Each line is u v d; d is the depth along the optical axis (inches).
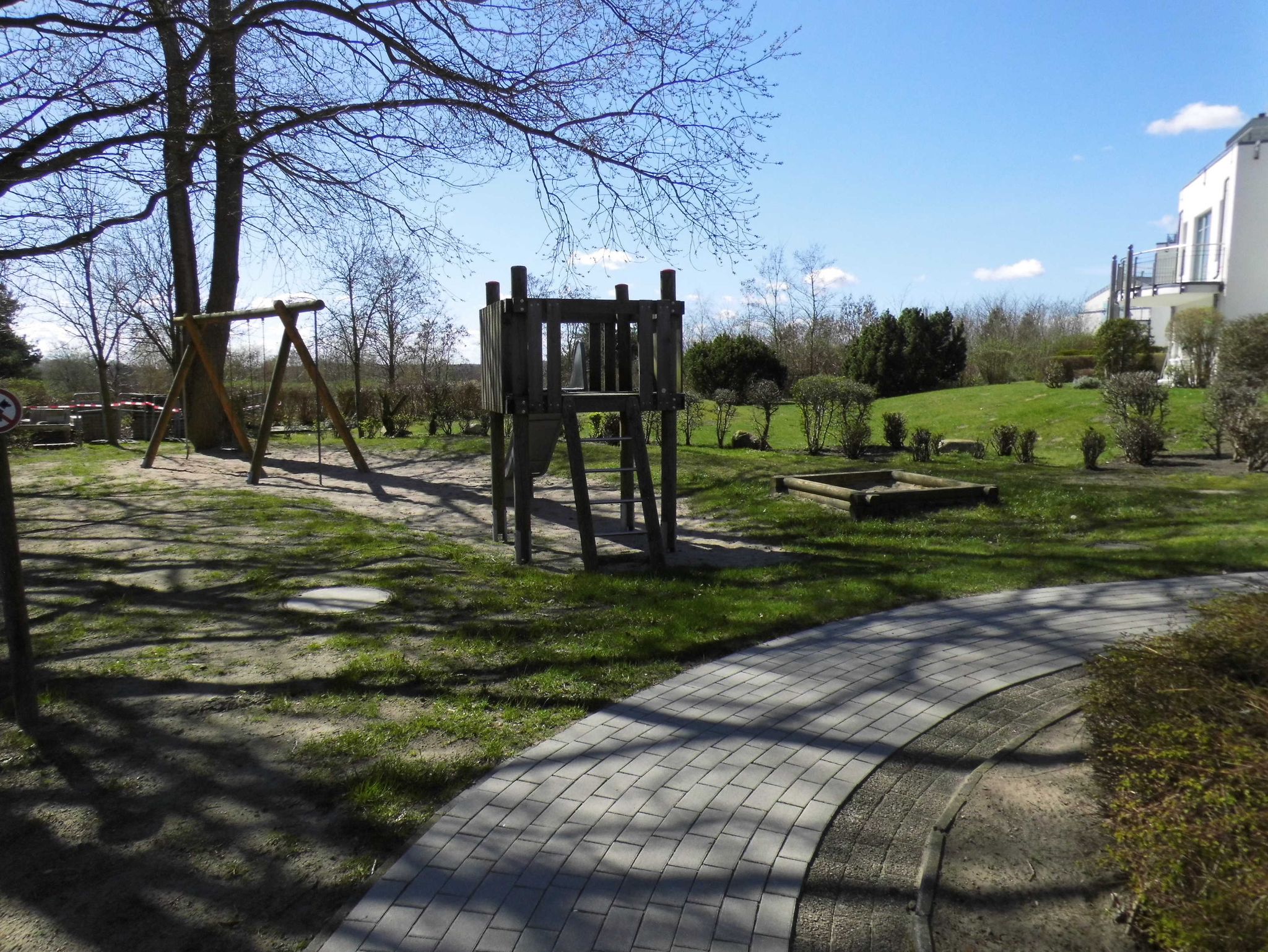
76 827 140.3
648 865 128.3
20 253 315.9
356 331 1005.8
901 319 1183.6
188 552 333.7
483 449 641.6
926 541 346.0
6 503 171.5
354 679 200.5
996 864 126.6
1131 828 111.9
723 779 154.7
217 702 187.9
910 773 157.0
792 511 406.3
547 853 131.6
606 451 608.1
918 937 111.1
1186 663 132.4
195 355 678.5
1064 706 184.7
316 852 133.0
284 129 352.5
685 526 395.9
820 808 144.3
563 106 350.9
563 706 187.2
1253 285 964.0
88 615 251.6
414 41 340.8
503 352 311.9
